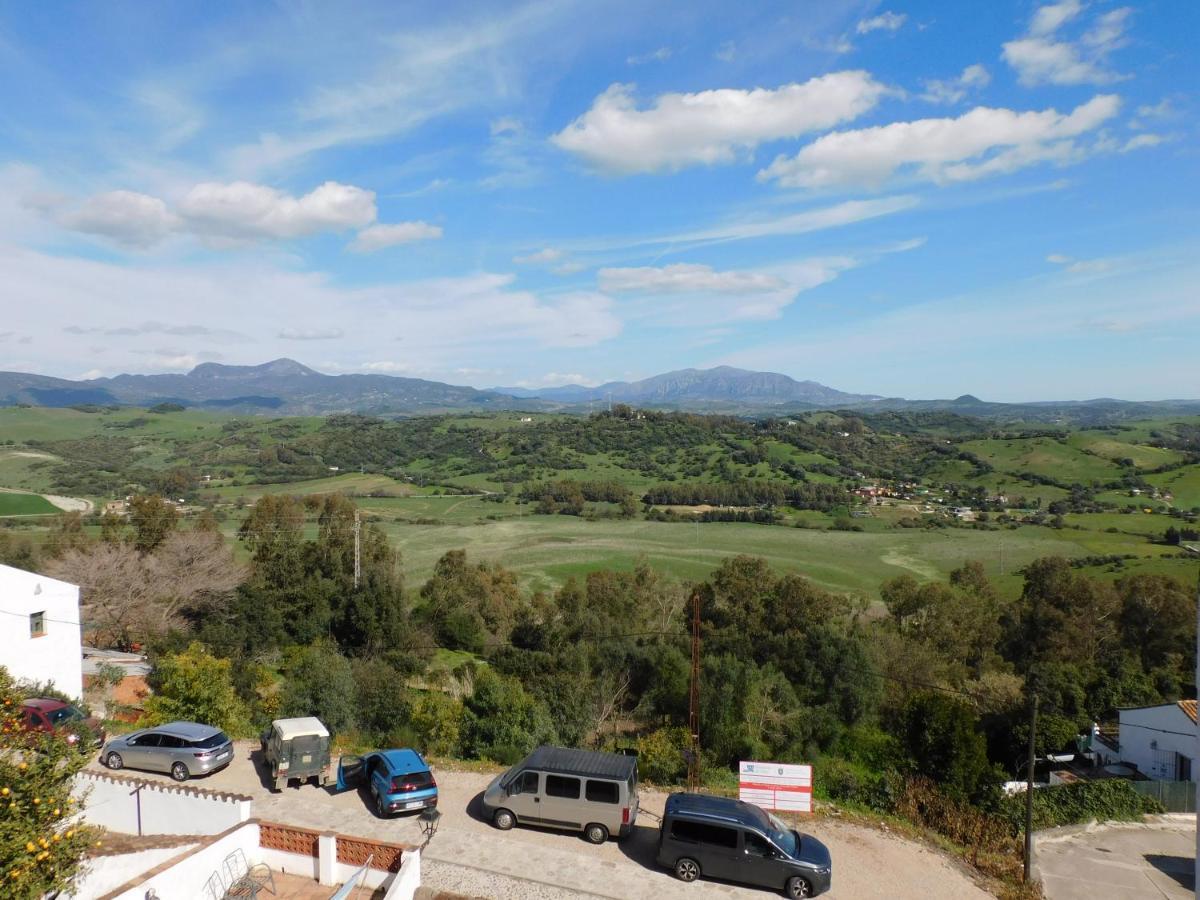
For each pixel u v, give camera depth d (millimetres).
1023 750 40688
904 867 18328
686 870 16406
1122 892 23234
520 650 53281
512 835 18094
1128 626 58219
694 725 25250
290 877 14383
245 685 33469
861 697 40406
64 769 11648
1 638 25453
